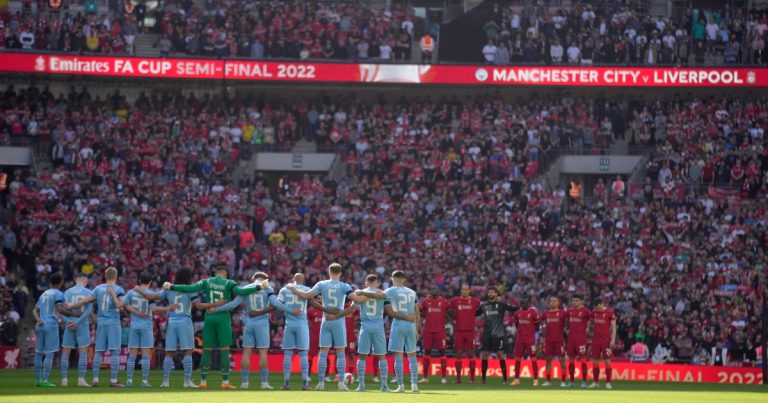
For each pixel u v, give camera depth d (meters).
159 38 84.19
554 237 71.25
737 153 77.75
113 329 36.00
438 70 79.56
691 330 61.34
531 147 78.12
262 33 80.94
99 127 77.81
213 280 35.59
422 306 46.22
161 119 79.25
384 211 73.31
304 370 35.47
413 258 69.62
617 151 80.62
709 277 67.00
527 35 82.31
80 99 79.38
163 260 67.38
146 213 71.88
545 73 79.25
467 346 46.16
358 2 84.75
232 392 32.97
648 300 64.94
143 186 74.44
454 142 78.19
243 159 79.25
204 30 81.88
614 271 68.00
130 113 79.19
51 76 82.69
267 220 72.75
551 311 45.28
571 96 85.25
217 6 82.94
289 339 35.53
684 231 71.69
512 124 79.19
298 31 81.50
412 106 81.44
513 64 79.44
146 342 36.25
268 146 80.44
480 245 70.88
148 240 69.31
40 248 68.44
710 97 83.12
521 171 77.19
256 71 78.81
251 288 35.41
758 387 46.75
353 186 75.38
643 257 69.38
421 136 79.25
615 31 82.50
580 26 82.81
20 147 77.44
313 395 31.67
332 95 86.62
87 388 34.97
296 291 35.47
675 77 78.88
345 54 80.81
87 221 70.62
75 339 36.06
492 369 53.62
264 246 71.19
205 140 78.62
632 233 71.81
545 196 74.25
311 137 80.75
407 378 48.28
